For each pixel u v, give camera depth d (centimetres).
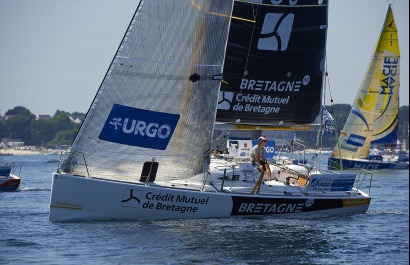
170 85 6481
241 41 7100
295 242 5906
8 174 10281
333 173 7288
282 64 7319
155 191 6397
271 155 7406
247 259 5319
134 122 6419
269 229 6394
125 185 6312
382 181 13725
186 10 6475
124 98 6384
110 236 5878
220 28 6606
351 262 5319
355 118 16725
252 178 6950
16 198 9156
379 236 6275
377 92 16700
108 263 5109
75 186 6228
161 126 6488
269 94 7300
